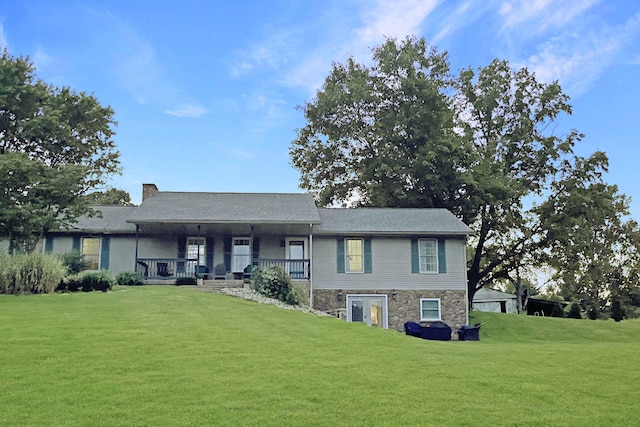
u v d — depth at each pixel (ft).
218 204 84.12
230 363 32.81
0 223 67.72
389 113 118.32
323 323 52.06
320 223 79.00
